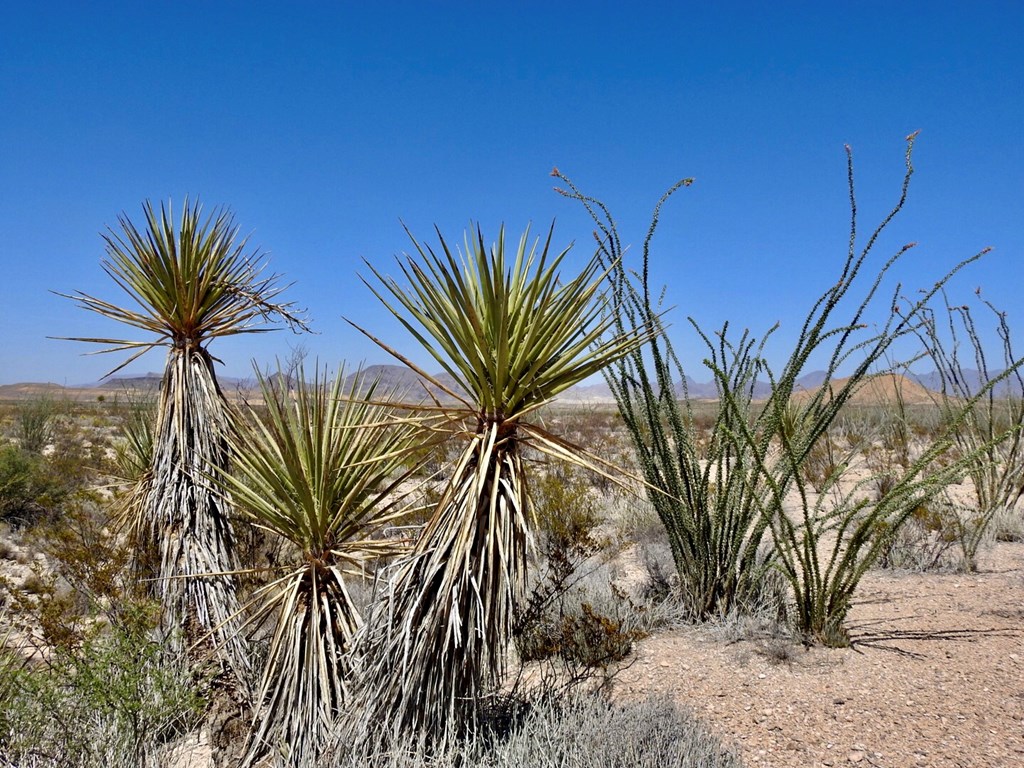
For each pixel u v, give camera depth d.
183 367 4.66
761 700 4.09
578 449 3.20
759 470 5.30
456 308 3.14
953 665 4.47
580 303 3.18
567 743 3.19
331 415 3.97
